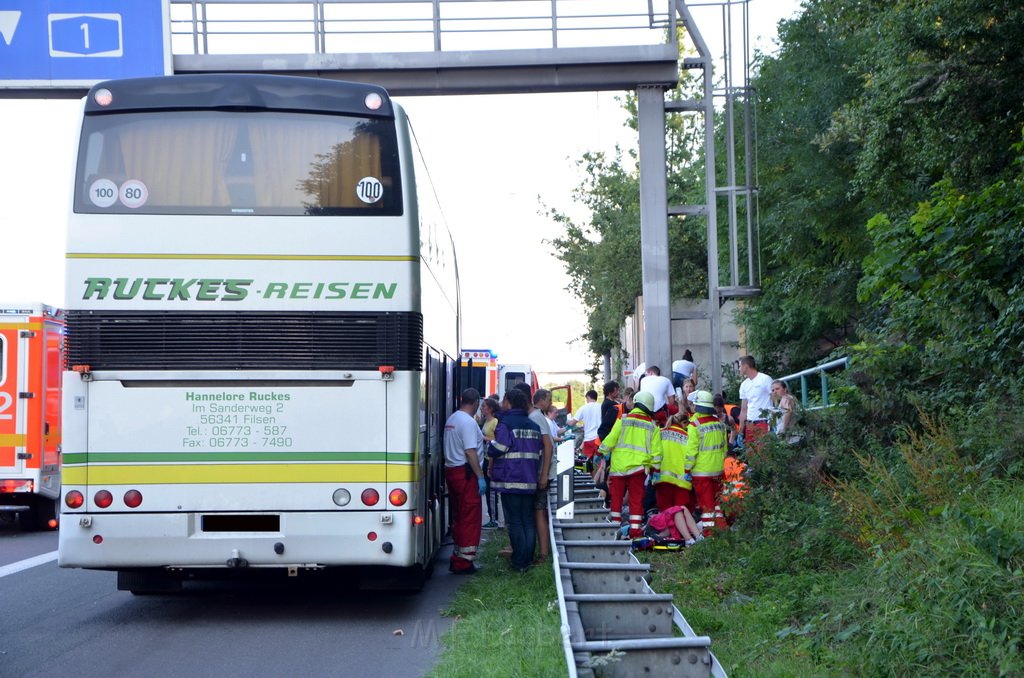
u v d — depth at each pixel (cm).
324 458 962
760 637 822
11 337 1773
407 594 1168
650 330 1681
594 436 2225
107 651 871
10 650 876
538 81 1631
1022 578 672
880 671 673
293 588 1221
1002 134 1356
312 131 984
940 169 1455
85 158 970
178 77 980
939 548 734
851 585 858
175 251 962
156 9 1592
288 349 964
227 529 959
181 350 958
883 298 1255
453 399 1645
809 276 2309
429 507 1174
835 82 2138
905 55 1396
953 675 631
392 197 983
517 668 736
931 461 967
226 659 840
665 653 694
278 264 968
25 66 1587
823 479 1153
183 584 1248
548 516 1320
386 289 974
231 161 975
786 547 1072
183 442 956
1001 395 1096
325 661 831
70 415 953
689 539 1283
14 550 1591
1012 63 1315
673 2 1645
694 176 3422
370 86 996
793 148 2223
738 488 1246
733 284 1769
